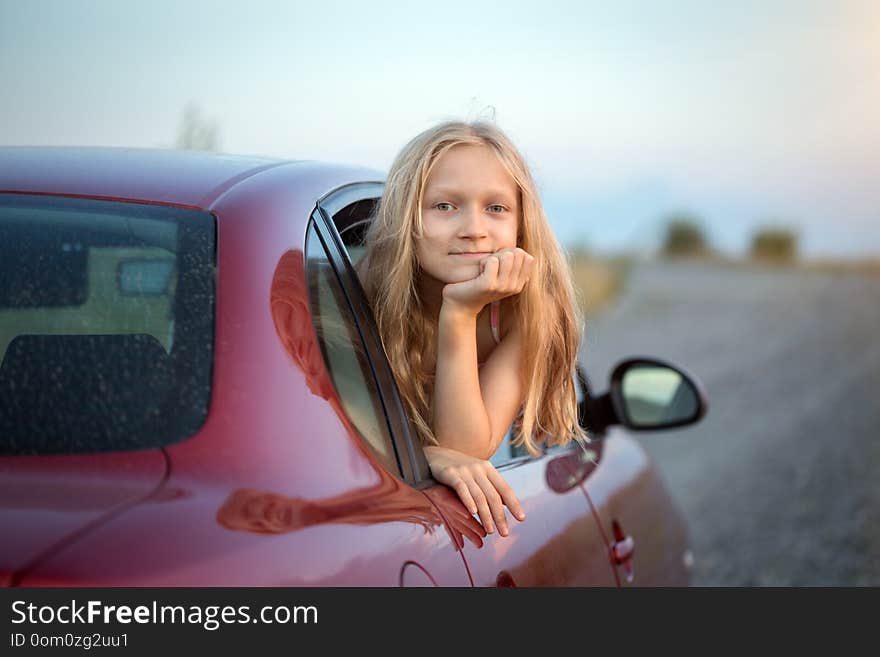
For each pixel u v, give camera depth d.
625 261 29.92
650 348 15.10
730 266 33.47
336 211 2.09
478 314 2.21
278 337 1.57
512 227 2.15
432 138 2.10
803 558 5.91
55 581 1.11
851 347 15.44
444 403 2.05
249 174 1.96
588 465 2.84
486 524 1.87
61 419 1.40
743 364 13.77
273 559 1.26
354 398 1.71
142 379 1.46
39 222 1.72
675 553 3.36
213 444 1.39
